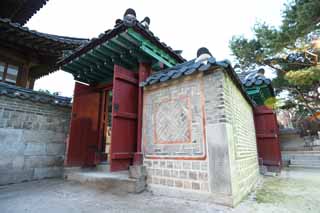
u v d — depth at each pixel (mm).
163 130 3270
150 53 3846
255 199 2867
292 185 3959
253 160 4535
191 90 3090
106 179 3516
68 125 5066
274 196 3049
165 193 2994
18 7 6418
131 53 3797
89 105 4984
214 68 2900
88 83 5324
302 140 10930
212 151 2672
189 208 2406
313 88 9383
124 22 3125
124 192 3184
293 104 10359
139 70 3920
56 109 4867
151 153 3332
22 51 5984
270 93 5730
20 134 4129
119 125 3416
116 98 3430
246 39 9547
